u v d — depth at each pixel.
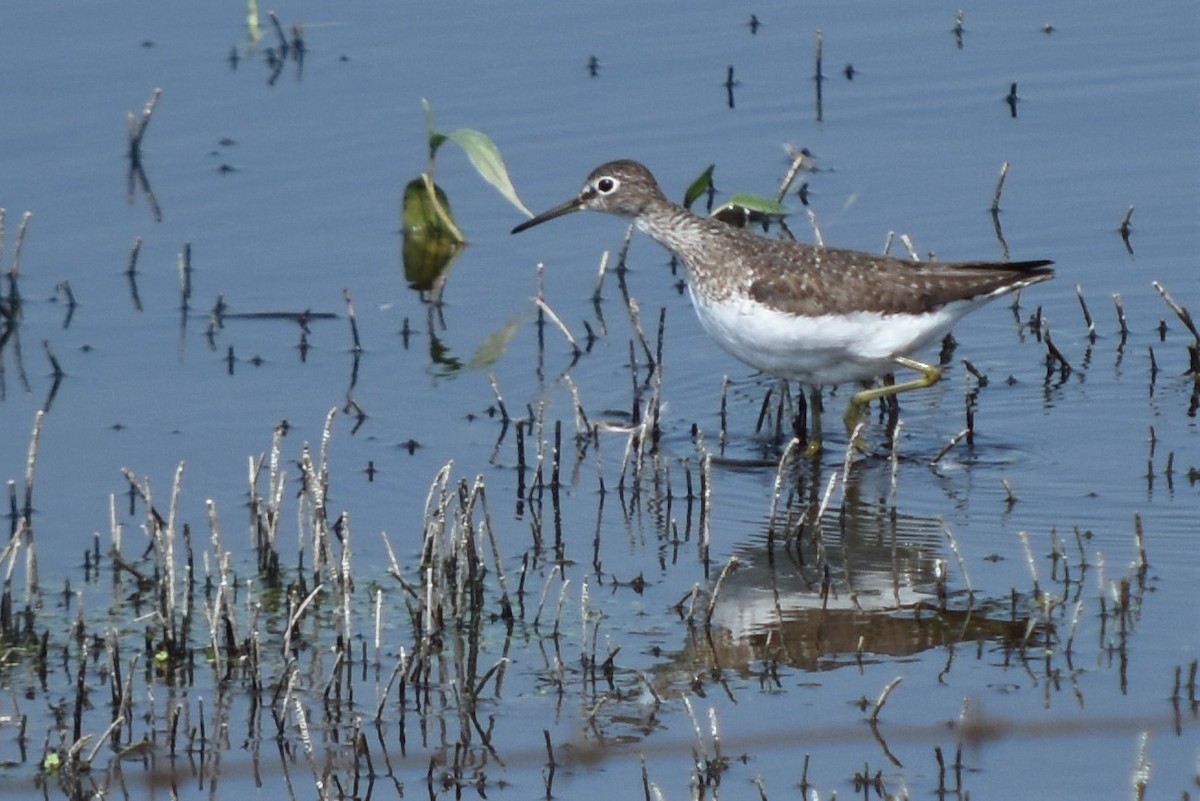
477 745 10.32
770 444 14.48
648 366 15.79
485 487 13.69
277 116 19.75
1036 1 22.30
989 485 13.54
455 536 11.94
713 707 10.61
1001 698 10.59
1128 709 10.42
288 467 13.99
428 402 15.15
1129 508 13.02
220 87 20.19
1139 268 16.97
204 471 13.91
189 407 15.02
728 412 15.02
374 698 10.83
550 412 15.03
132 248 17.50
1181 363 15.46
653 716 10.57
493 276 17.47
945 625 11.48
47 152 18.97
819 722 10.42
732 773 9.98
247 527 13.08
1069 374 15.41
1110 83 20.33
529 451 14.31
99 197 18.39
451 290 17.20
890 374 15.17
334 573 11.93
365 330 16.42
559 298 17.06
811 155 19.06
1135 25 21.56
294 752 10.31
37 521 13.13
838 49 21.20
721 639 11.41
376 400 15.17
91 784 9.99
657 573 12.37
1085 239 17.45
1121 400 14.86
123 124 19.45
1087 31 21.50
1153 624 11.32
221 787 10.01
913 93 20.27
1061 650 11.09
